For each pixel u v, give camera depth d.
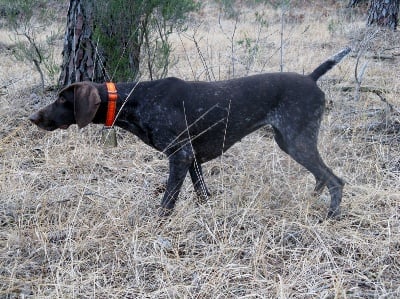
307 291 2.84
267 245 3.07
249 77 3.28
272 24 7.86
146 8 4.14
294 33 6.94
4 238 3.10
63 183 3.49
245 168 3.51
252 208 3.19
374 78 4.66
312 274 2.91
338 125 3.91
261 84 3.23
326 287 2.85
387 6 7.24
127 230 3.16
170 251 3.06
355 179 3.48
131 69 4.21
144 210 3.30
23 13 4.83
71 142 3.82
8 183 3.40
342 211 3.27
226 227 3.17
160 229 3.14
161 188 3.50
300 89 3.22
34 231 3.09
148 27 4.29
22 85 4.51
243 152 3.70
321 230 3.11
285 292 2.80
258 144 3.78
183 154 3.19
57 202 3.29
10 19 4.66
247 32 6.60
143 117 3.18
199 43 6.28
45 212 3.25
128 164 3.67
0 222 3.20
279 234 3.12
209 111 3.20
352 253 3.00
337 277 2.86
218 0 9.00
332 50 5.80
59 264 2.91
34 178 3.44
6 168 3.52
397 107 4.14
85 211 3.24
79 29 4.20
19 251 3.01
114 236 3.10
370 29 6.91
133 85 3.20
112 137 3.81
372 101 4.26
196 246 3.09
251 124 3.26
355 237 3.06
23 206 3.24
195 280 2.88
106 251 3.02
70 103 3.18
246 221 3.18
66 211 3.26
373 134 3.90
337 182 3.24
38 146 3.81
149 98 3.17
